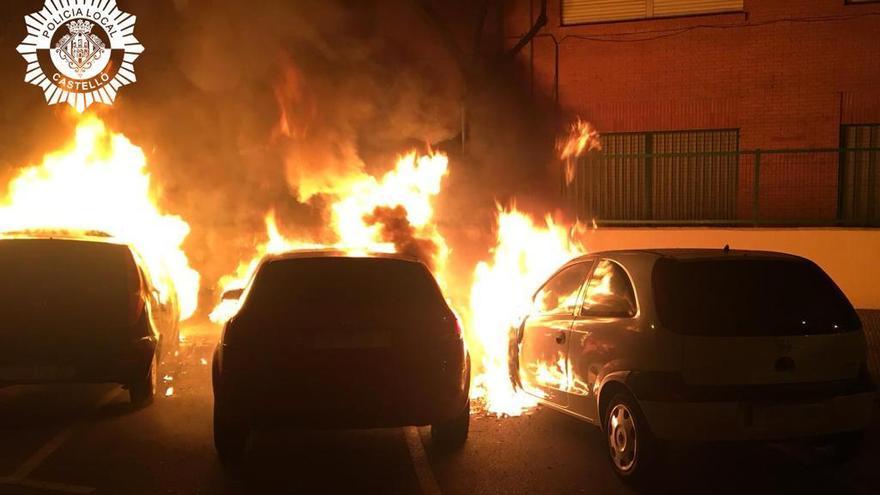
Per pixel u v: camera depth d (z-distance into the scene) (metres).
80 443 6.97
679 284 5.86
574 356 6.70
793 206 14.96
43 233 9.26
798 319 5.80
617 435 6.02
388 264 6.64
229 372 6.03
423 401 6.14
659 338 5.72
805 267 6.05
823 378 5.77
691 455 6.73
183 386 9.34
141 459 6.52
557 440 7.12
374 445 7.00
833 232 13.74
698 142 15.70
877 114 14.73
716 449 6.89
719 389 5.60
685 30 15.62
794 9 15.06
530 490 5.79
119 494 5.67
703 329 5.68
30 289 7.85
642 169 15.72
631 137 16.05
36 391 9.08
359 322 6.13
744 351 5.64
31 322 7.76
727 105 15.41
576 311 6.88
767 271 5.95
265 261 6.72
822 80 14.96
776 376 5.67
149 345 8.16
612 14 16.08
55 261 7.98
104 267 8.08
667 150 15.87
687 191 15.48
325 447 6.94
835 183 14.75
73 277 7.96
